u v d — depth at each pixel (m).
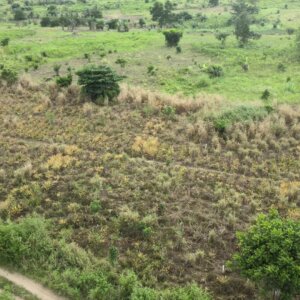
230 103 31.77
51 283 15.30
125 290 14.65
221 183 21.64
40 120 29.11
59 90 34.44
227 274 16.02
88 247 17.28
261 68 49.38
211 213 19.38
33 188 21.06
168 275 15.91
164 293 14.32
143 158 24.06
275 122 28.28
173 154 24.64
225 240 17.73
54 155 24.50
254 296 14.98
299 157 24.53
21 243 16.48
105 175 22.42
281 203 20.03
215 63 51.31
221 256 16.94
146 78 43.34
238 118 28.30
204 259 16.72
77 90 33.62
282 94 37.41
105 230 18.11
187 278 15.75
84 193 20.59
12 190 20.94
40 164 23.52
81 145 25.75
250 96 37.16
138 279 15.57
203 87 40.84
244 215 19.22
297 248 13.41
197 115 29.23
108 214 19.19
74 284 15.18
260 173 23.00
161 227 18.34
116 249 16.56
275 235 13.55
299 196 20.42
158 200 20.09
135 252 16.97
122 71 46.25
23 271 16.05
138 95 32.16
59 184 21.61
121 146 25.58
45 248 16.58
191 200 20.28
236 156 24.59
